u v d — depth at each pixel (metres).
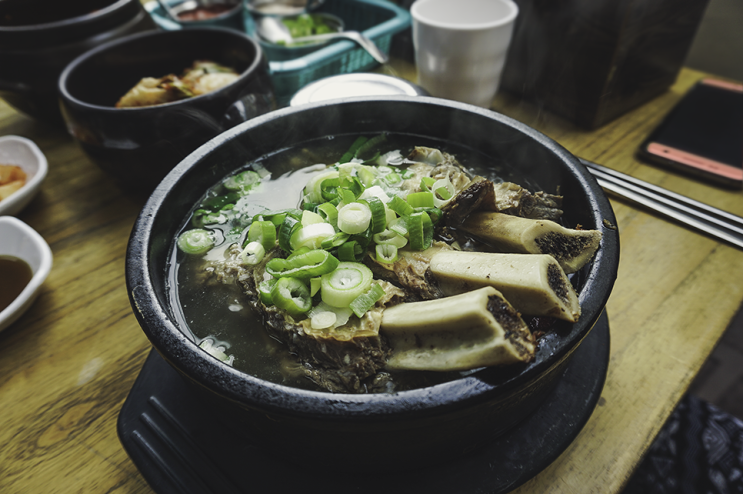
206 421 0.24
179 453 0.23
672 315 0.28
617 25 0.34
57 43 0.36
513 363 0.18
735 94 0.40
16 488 0.23
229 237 0.26
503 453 0.23
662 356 0.27
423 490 0.22
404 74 0.46
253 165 0.29
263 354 0.23
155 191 0.25
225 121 0.32
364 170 0.27
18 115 0.44
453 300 0.20
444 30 0.36
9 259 0.30
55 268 0.32
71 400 0.26
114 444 0.25
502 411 0.21
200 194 0.27
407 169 0.29
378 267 0.24
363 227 0.23
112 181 0.37
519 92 0.43
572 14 0.36
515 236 0.23
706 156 0.36
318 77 0.43
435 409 0.17
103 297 0.30
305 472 0.22
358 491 0.22
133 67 0.38
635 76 0.39
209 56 0.40
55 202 0.36
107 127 0.31
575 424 0.23
